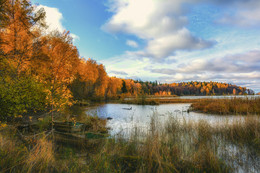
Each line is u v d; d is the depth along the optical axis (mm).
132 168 3375
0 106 5918
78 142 5480
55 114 11211
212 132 6691
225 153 4551
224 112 13648
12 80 6402
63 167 3180
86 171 3084
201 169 3467
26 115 8953
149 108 21922
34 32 8852
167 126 7488
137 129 6438
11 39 7609
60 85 9992
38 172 2756
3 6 7062
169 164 3477
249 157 4285
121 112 16969
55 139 5832
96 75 42438
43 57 8898
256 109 12898
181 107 23219
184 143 5219
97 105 26672
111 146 4832
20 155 3426
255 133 5727
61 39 10617
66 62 10820
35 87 7258
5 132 5203
